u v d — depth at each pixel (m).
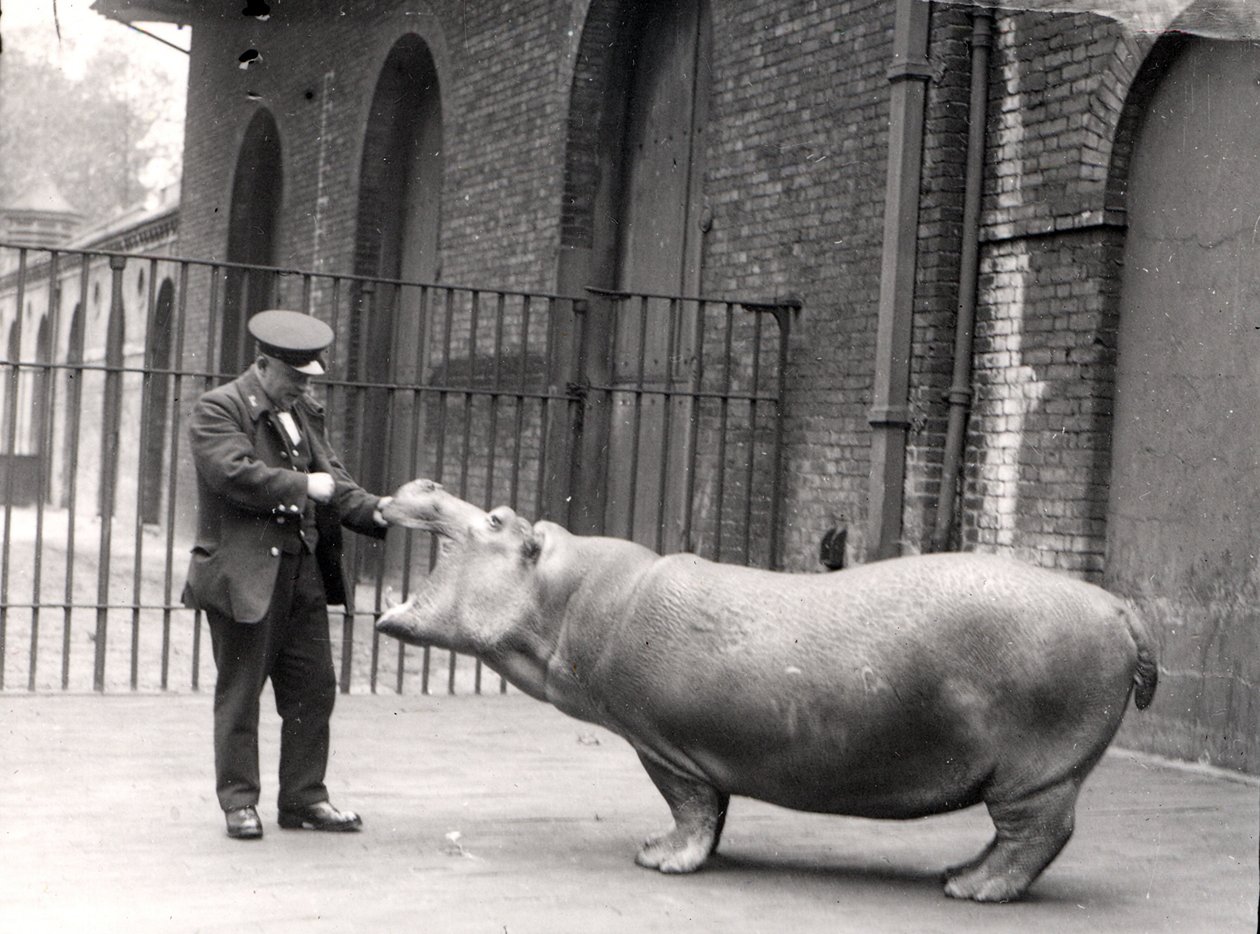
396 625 5.36
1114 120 8.09
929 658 4.78
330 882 5.00
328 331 5.79
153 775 6.65
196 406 5.62
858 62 9.76
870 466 9.36
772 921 4.70
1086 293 8.24
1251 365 7.47
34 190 41.16
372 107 16.77
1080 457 8.23
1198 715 7.69
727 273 10.95
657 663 5.06
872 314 9.54
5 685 9.24
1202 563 7.68
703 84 11.94
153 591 15.95
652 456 12.12
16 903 4.63
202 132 22.33
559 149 13.09
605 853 5.54
